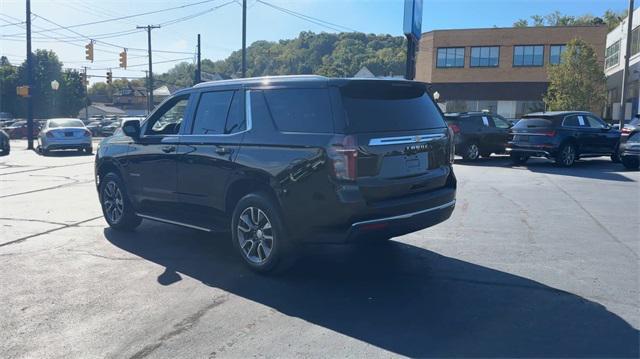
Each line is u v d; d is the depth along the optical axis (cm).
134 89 10794
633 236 730
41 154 2272
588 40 4925
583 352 391
